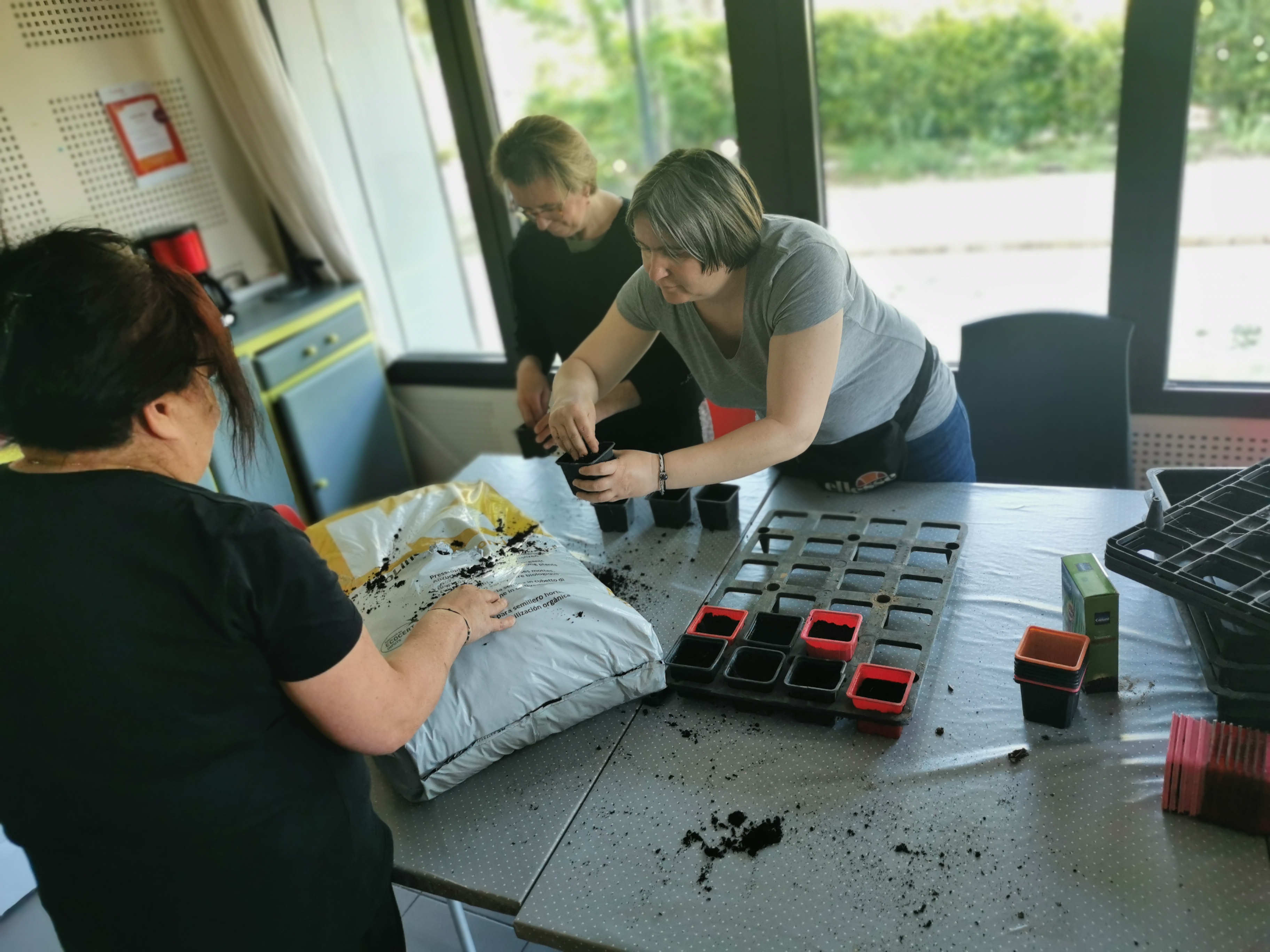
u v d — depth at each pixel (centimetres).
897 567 145
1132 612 133
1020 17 675
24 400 72
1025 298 493
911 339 159
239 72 296
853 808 107
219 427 87
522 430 214
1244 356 259
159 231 298
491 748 118
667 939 94
